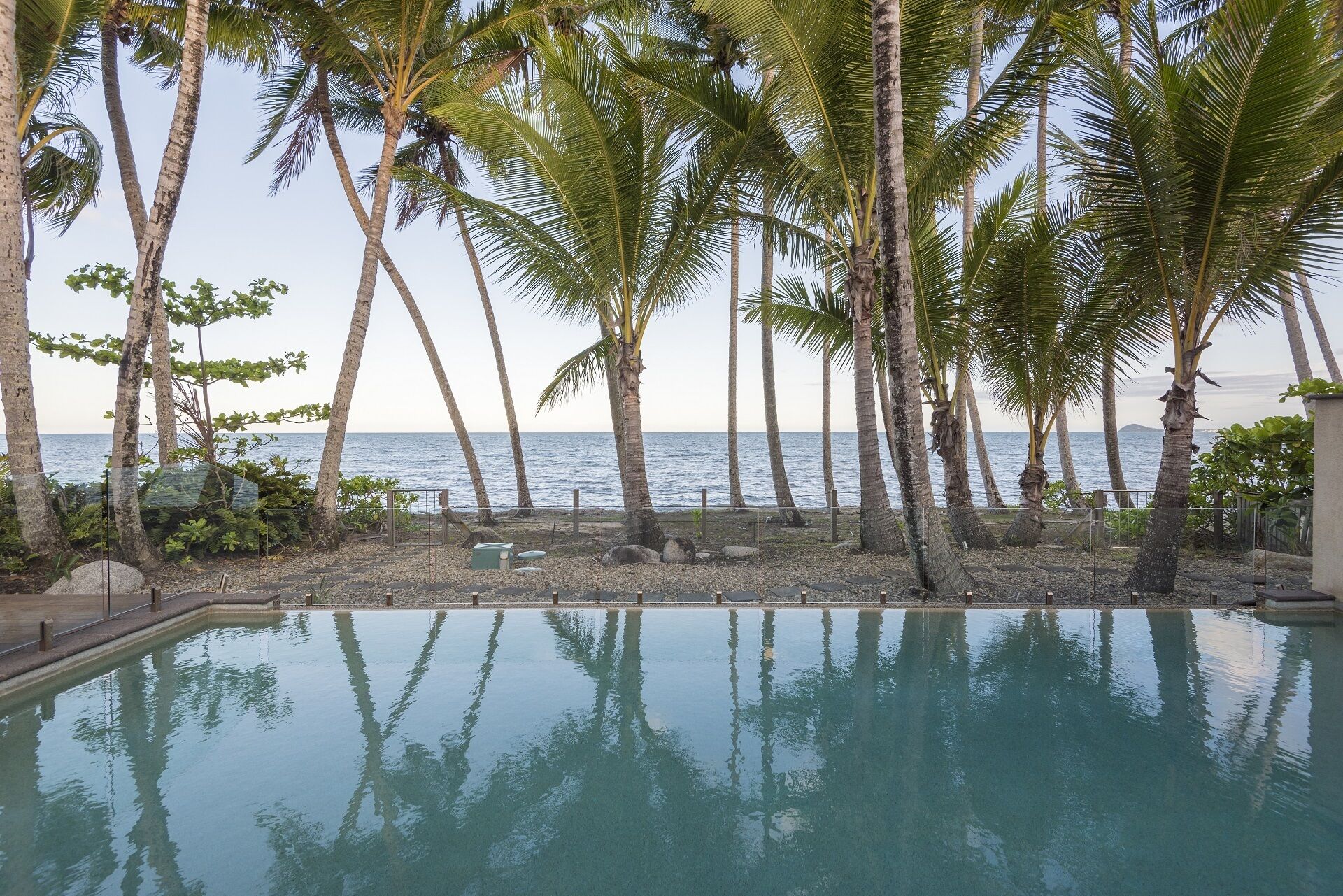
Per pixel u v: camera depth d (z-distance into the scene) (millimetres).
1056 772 4035
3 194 8250
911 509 8414
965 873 3051
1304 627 7262
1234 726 4695
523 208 11094
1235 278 8016
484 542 12344
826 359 17641
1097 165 8109
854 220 10695
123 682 5637
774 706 5086
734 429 18734
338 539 11742
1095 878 3014
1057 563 10672
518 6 12211
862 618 7629
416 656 6301
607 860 3158
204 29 9312
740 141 10375
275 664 6094
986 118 9328
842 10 8617
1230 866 3096
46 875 3021
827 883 2977
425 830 3410
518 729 4664
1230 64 7207
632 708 5043
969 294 12492
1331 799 3701
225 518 10367
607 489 35188
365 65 12359
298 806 3650
